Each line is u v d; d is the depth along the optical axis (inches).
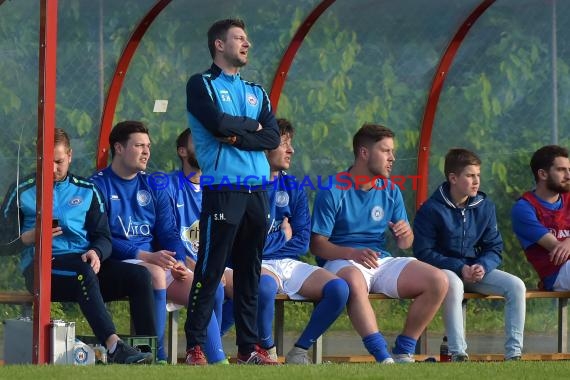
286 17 1278.3
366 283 1134.4
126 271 1037.2
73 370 840.9
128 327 1236.5
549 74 1355.8
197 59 1258.0
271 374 837.2
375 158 1183.6
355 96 1318.9
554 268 1258.0
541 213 1277.1
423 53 1327.5
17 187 987.9
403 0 1283.2
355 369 884.6
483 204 1224.2
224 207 979.9
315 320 1098.1
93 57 1212.5
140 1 1205.1
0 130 1000.9
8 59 1023.6
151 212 1135.6
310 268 1126.4
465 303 1209.4
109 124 1218.6
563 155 1272.1
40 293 938.7
